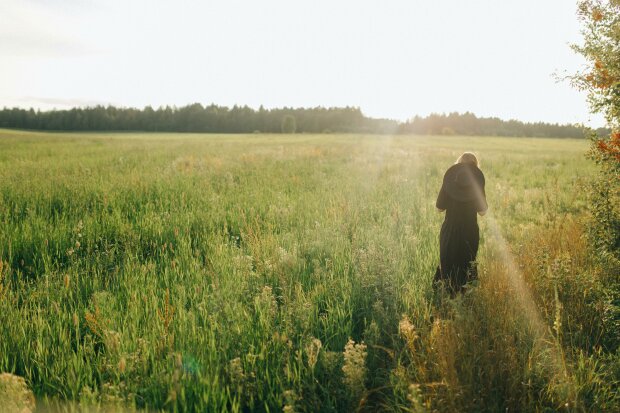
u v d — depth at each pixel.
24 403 2.52
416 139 75.06
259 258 5.33
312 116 147.62
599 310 3.85
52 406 2.79
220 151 26.08
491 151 37.94
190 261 5.39
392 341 3.65
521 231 7.07
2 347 3.25
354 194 10.23
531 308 4.01
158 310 3.73
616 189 3.88
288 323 3.65
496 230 7.35
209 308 3.87
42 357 3.18
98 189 9.30
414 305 4.13
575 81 3.98
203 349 3.24
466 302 4.05
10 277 4.66
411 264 5.42
